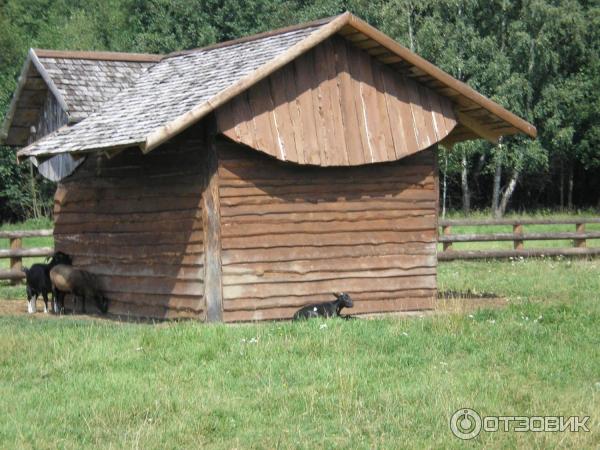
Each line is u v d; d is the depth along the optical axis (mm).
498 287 22016
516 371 12727
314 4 52594
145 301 18172
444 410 10812
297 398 11320
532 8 47094
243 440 9891
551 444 9625
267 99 16797
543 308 17031
